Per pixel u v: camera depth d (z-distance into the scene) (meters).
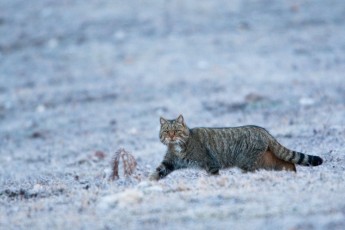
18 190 29.19
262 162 28.02
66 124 61.28
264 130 28.45
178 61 80.75
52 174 36.56
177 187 25.34
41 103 70.88
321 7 96.50
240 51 82.31
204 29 92.06
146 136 51.44
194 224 20.53
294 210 21.12
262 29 89.81
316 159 28.06
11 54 92.94
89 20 101.44
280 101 59.84
